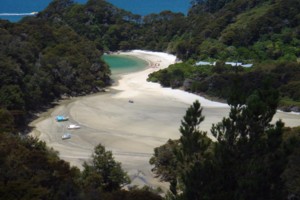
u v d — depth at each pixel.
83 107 86.62
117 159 56.19
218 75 97.62
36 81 84.75
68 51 111.88
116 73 129.50
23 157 33.12
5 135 42.16
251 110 17.69
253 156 17.81
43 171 30.70
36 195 25.81
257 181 16.56
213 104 88.62
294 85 87.94
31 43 104.06
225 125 18.31
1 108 63.66
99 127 71.88
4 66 75.44
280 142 17.80
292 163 27.52
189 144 19.38
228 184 17.44
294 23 131.50
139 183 46.28
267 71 94.81
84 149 60.47
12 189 25.75
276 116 77.25
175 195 19.42
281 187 17.61
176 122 74.69
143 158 56.75
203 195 17.12
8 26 114.31
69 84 98.88
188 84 102.88
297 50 120.50
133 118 77.56
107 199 28.23
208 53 132.38
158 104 88.94
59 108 85.88
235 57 124.94
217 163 17.95
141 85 111.88
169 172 47.59
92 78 104.88
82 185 32.53
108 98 95.62
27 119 75.81
